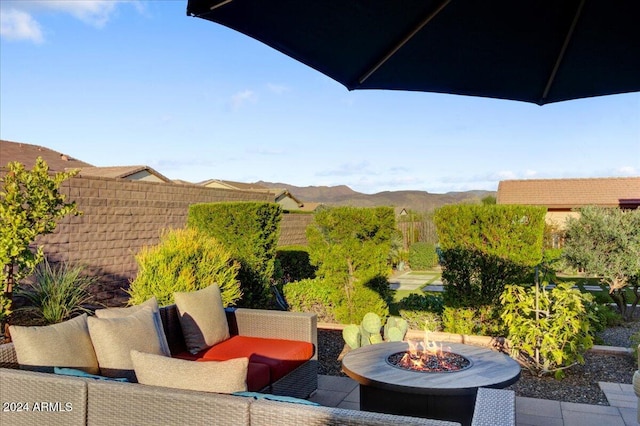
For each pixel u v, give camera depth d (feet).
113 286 25.27
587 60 6.44
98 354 10.65
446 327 22.95
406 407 11.55
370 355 13.75
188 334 14.97
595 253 28.68
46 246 22.00
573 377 17.34
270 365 13.34
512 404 7.02
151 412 7.51
